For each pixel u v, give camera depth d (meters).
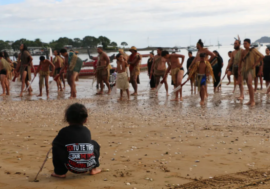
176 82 13.09
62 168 4.25
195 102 12.48
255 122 8.33
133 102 12.70
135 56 15.02
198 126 7.90
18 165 4.86
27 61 15.12
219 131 7.30
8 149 5.82
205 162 4.98
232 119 8.81
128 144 6.18
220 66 15.95
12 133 7.20
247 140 6.40
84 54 107.94
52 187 3.94
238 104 11.70
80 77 27.50
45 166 4.82
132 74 15.02
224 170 4.57
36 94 15.91
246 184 3.97
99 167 4.78
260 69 15.73
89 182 4.12
